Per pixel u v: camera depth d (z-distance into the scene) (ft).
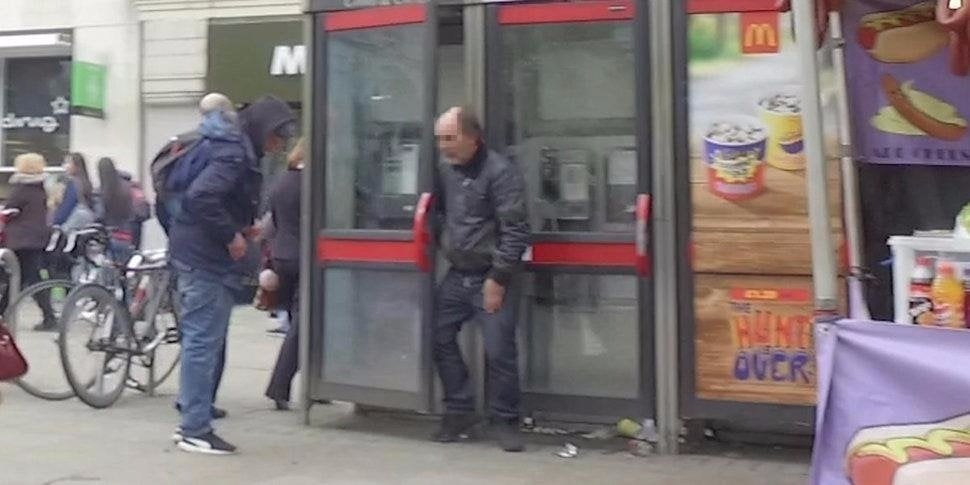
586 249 20.03
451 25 21.91
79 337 23.73
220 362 22.70
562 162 20.66
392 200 21.20
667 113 19.15
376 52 21.22
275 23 47.29
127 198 39.88
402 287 20.88
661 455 19.56
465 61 20.84
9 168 52.75
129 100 49.70
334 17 21.52
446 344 20.38
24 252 35.19
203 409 20.08
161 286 25.35
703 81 18.90
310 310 21.99
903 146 16.17
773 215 18.53
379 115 21.30
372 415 23.27
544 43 20.62
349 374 21.66
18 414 23.27
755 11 18.53
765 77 18.51
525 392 20.53
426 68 20.13
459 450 20.15
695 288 19.08
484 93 20.65
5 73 53.78
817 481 12.57
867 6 16.10
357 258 21.24
